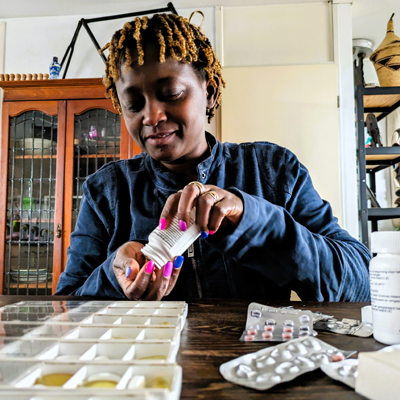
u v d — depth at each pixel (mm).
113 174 870
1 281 1788
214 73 725
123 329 380
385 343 376
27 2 1995
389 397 246
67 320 422
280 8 1977
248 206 563
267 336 404
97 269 727
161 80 586
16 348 320
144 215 805
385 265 375
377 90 1774
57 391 216
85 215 874
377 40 2258
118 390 216
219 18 1988
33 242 1795
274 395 266
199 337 415
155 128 614
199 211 500
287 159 847
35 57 2111
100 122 1798
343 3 1941
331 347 356
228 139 1893
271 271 650
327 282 657
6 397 216
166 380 257
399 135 1944
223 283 764
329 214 821
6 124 1835
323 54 1949
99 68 2062
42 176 1817
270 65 1950
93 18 1989
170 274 532
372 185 2090
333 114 1856
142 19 619
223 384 286
